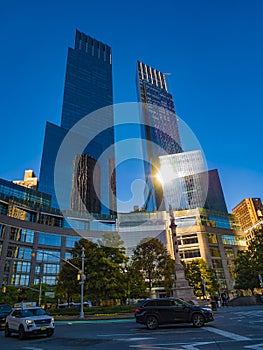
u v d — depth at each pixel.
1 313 20.02
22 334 12.35
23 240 69.19
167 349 7.86
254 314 19.89
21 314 13.64
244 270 47.00
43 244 72.06
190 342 8.94
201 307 14.23
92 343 9.80
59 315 28.89
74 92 122.44
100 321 21.31
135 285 35.41
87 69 137.38
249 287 46.62
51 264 71.44
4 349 9.51
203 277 53.66
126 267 33.28
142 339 10.23
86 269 30.33
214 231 80.00
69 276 31.27
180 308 13.91
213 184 99.94
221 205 95.25
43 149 85.69
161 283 34.00
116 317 23.22
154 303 14.21
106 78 141.62
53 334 13.63
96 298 28.61
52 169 85.25
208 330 11.98
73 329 15.74
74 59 136.75
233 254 80.75
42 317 13.14
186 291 29.56
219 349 7.45
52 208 79.00
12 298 53.38
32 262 68.50
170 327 14.12
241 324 13.72
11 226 67.75
